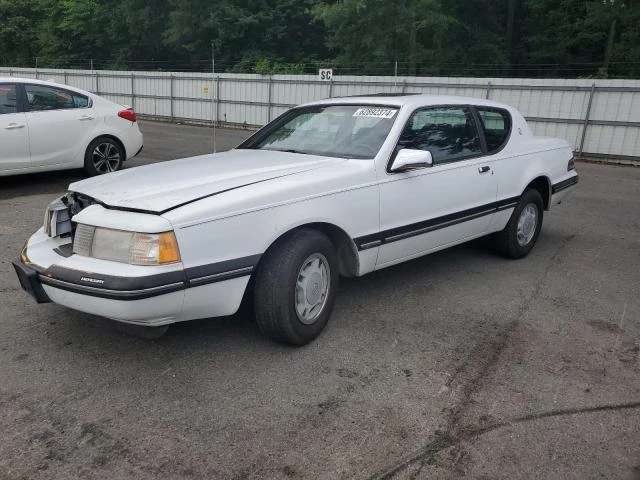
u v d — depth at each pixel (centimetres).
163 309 319
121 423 302
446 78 1789
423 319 440
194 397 326
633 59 2684
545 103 1634
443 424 308
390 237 435
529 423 311
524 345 402
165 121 2494
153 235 313
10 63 4231
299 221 369
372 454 283
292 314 370
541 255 620
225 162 427
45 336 394
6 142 812
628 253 638
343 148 448
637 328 436
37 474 264
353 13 2788
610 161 1561
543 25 3073
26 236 621
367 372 359
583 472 274
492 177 530
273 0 3353
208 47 3381
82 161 904
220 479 263
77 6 3847
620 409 326
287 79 2117
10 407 313
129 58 3856
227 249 338
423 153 420
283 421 307
